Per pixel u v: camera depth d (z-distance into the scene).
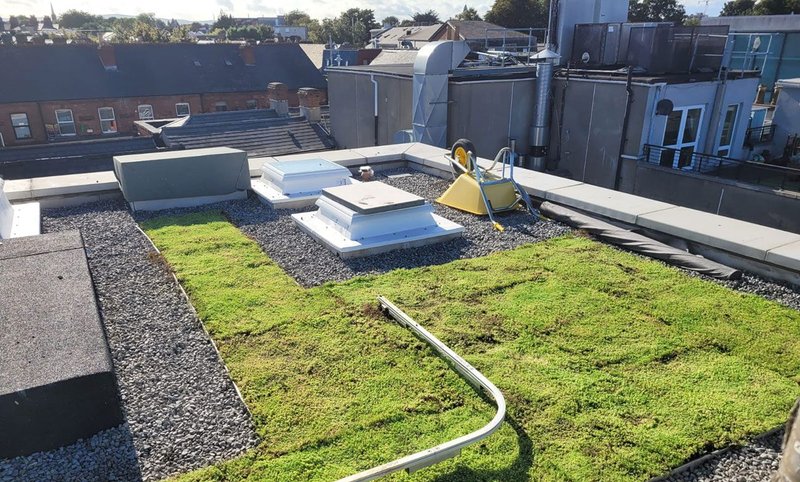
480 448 3.04
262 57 33.81
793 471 2.16
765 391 3.54
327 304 4.72
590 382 3.61
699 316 4.53
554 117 13.27
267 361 3.84
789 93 14.77
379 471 2.68
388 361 3.85
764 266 5.30
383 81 14.67
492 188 7.31
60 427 3.05
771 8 43.22
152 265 5.57
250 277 5.25
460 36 43.66
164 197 7.54
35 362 3.12
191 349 4.03
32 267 4.40
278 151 17.27
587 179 12.88
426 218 6.48
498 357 3.90
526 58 17.11
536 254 5.95
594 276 5.33
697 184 10.67
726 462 3.00
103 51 29.11
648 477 2.85
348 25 82.25
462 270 5.51
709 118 12.84
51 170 15.43
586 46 14.81
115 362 3.85
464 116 12.60
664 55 13.03
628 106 11.53
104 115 28.47
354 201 6.32
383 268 5.62
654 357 3.92
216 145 17.41
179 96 30.03
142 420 3.28
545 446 3.05
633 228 6.39
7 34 34.50
